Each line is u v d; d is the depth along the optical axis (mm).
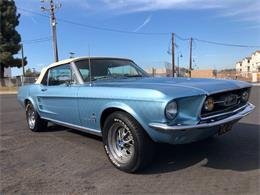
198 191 3670
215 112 4098
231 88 4277
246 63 102000
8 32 45156
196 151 5188
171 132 3736
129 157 4316
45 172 4539
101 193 3738
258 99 14766
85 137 6609
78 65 5500
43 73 6695
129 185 3941
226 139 5906
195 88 4000
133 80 5141
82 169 4605
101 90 4625
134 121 4129
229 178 4027
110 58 5961
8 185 4082
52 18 30703
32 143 6277
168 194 3631
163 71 40594
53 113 6199
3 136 7027
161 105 3730
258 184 3809
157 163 4668
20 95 7699
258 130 6703
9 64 45938
